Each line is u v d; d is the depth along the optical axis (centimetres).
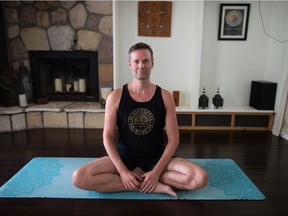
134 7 303
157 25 304
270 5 297
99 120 302
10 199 151
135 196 154
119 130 162
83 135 277
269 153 230
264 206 147
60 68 351
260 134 285
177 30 308
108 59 322
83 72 350
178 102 314
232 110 295
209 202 150
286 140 265
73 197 153
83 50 323
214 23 303
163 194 156
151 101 157
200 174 147
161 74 320
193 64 306
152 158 163
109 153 154
